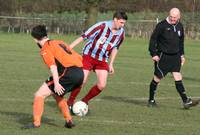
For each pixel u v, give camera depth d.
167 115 22.80
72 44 22.39
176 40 24.81
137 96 28.75
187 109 24.64
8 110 22.72
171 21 24.66
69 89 18.58
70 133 18.33
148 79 37.53
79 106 21.69
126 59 57.41
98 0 107.94
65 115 19.06
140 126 20.00
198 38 99.81
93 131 18.77
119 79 36.84
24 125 19.36
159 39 25.05
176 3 124.12
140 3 124.00
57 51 18.20
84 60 22.58
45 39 18.16
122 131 18.92
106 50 22.45
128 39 96.38
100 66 22.61
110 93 29.58
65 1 117.94
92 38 22.36
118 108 24.33
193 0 123.75
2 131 18.33
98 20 109.62
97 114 22.44
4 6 114.75
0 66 43.16
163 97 28.69
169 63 24.86
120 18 22.02
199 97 29.58
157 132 18.98
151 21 100.88
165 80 37.53
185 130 19.50
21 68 42.16
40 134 18.00
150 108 24.66
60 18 106.25
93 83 34.00
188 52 72.94
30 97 26.75
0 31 105.31
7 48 67.31
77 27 105.44
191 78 40.03
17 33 103.69
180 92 24.73
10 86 30.78
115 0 120.06
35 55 57.44
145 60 57.06
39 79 35.03
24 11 116.50
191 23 100.81
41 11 117.69
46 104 24.62
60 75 18.27
